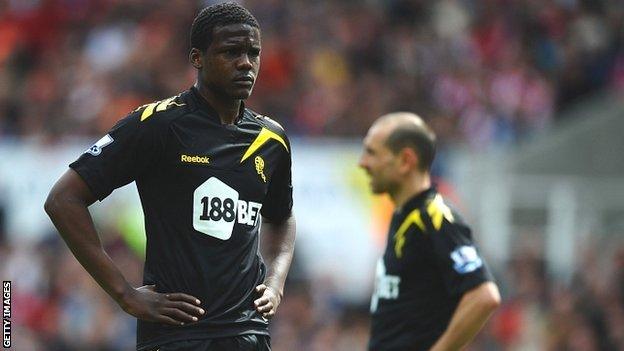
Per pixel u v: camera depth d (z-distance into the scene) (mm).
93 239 16578
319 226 45531
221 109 17188
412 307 22172
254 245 17359
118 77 55156
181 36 58781
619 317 42969
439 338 22000
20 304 42125
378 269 23078
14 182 45094
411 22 63281
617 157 54156
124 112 52906
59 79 55250
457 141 56406
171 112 16891
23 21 59406
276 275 18062
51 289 42844
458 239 21781
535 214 50688
